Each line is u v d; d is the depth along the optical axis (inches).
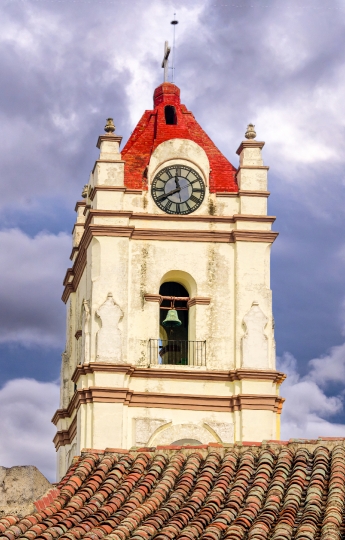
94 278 2143.2
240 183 2212.1
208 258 2175.2
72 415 2206.0
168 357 2161.7
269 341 2135.8
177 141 2226.9
